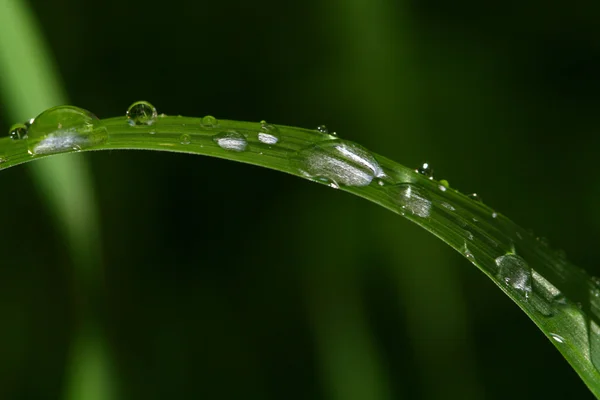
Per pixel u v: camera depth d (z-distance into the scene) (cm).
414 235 38
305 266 39
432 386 38
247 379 38
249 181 39
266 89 39
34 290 38
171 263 39
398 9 39
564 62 39
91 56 39
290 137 33
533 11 39
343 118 39
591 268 38
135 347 38
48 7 39
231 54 39
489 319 38
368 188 33
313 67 39
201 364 38
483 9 39
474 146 39
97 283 38
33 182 37
